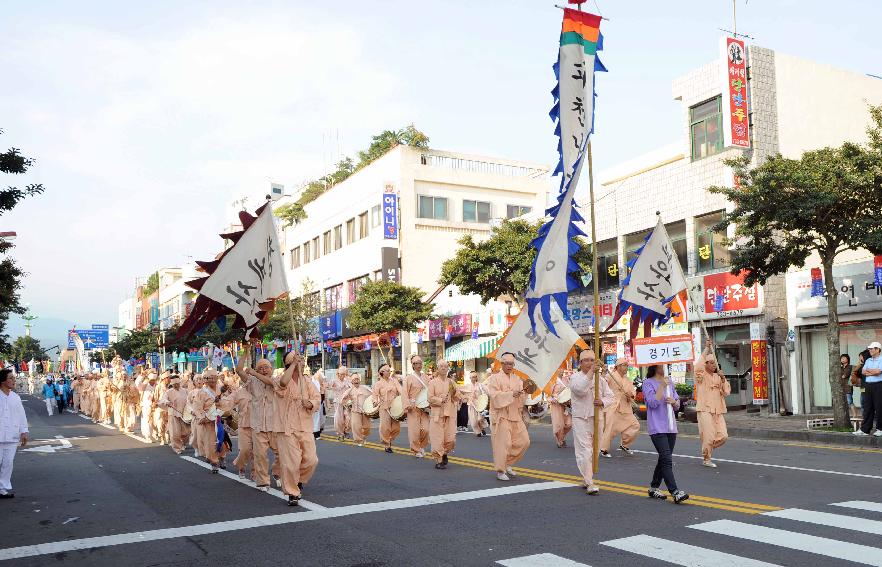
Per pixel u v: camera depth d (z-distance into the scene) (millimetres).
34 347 132750
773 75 25578
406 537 7781
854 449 15148
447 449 13312
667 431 9336
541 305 10812
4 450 11188
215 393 13977
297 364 10172
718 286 25266
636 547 7047
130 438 21609
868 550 6750
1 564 7195
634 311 13023
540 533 7766
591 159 11109
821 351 23109
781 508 8711
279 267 10672
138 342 74750
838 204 17781
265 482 11477
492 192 46594
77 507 10211
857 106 27297
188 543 7848
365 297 37219
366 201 46406
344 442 18844
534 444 17062
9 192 15578
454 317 37719
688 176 26688
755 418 22562
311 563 6891
